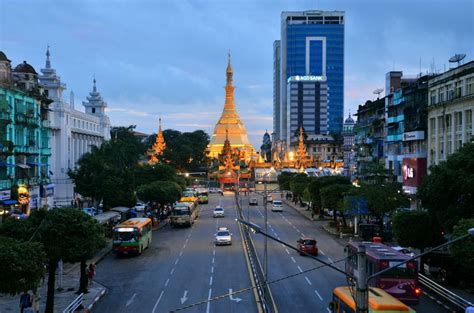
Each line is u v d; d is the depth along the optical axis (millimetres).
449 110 75000
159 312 37688
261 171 197750
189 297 41844
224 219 100438
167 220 99562
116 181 79938
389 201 67188
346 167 166250
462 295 41594
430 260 47312
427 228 46844
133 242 60406
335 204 80750
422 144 84500
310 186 96250
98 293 42969
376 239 49031
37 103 86312
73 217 36312
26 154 78312
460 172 45781
